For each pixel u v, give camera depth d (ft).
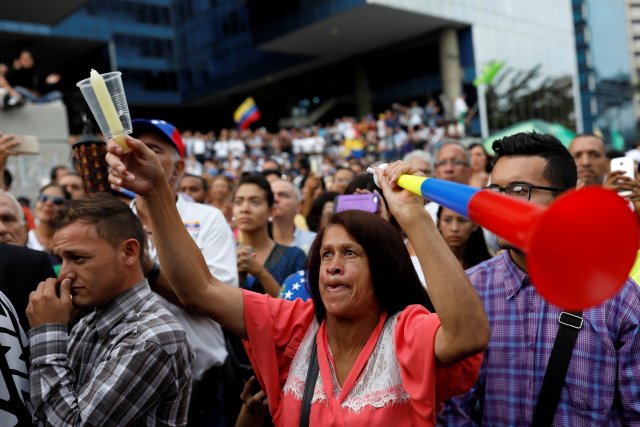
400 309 6.16
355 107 127.13
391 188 5.66
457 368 5.57
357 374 5.72
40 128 29.32
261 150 88.99
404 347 5.60
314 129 91.40
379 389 5.56
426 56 109.29
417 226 5.38
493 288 6.90
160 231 6.12
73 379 6.07
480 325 5.12
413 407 5.37
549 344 6.30
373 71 117.50
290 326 6.39
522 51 113.50
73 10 41.29
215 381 8.95
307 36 104.58
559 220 2.98
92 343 6.59
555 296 3.01
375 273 5.99
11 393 6.10
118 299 6.46
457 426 6.65
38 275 7.14
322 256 6.12
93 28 126.52
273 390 6.19
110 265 6.30
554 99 121.80
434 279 5.21
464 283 5.17
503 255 7.07
